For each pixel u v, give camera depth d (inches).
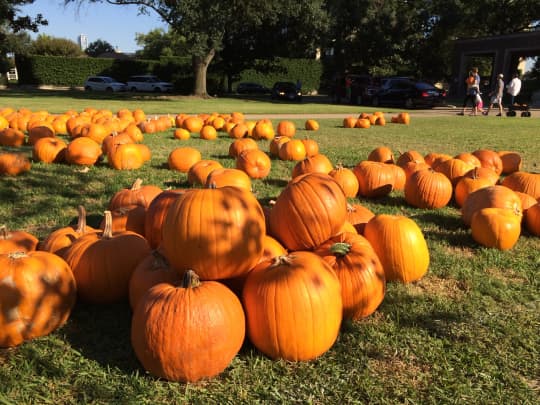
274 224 140.1
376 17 1674.5
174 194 153.3
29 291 112.9
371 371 109.3
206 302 101.7
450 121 739.4
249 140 354.0
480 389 104.0
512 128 621.3
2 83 1991.9
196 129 527.2
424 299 142.3
